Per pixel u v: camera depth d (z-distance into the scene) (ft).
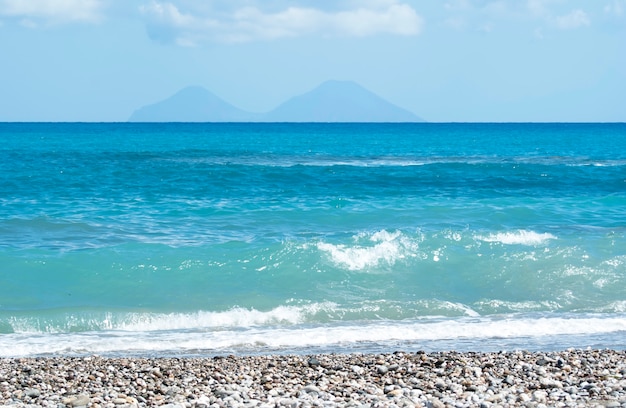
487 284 62.59
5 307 55.52
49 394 31.30
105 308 53.88
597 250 70.13
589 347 42.57
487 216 90.07
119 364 37.81
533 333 49.16
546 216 91.61
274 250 66.74
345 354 40.50
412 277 63.82
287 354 42.88
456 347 44.70
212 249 69.10
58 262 63.98
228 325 52.19
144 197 106.52
